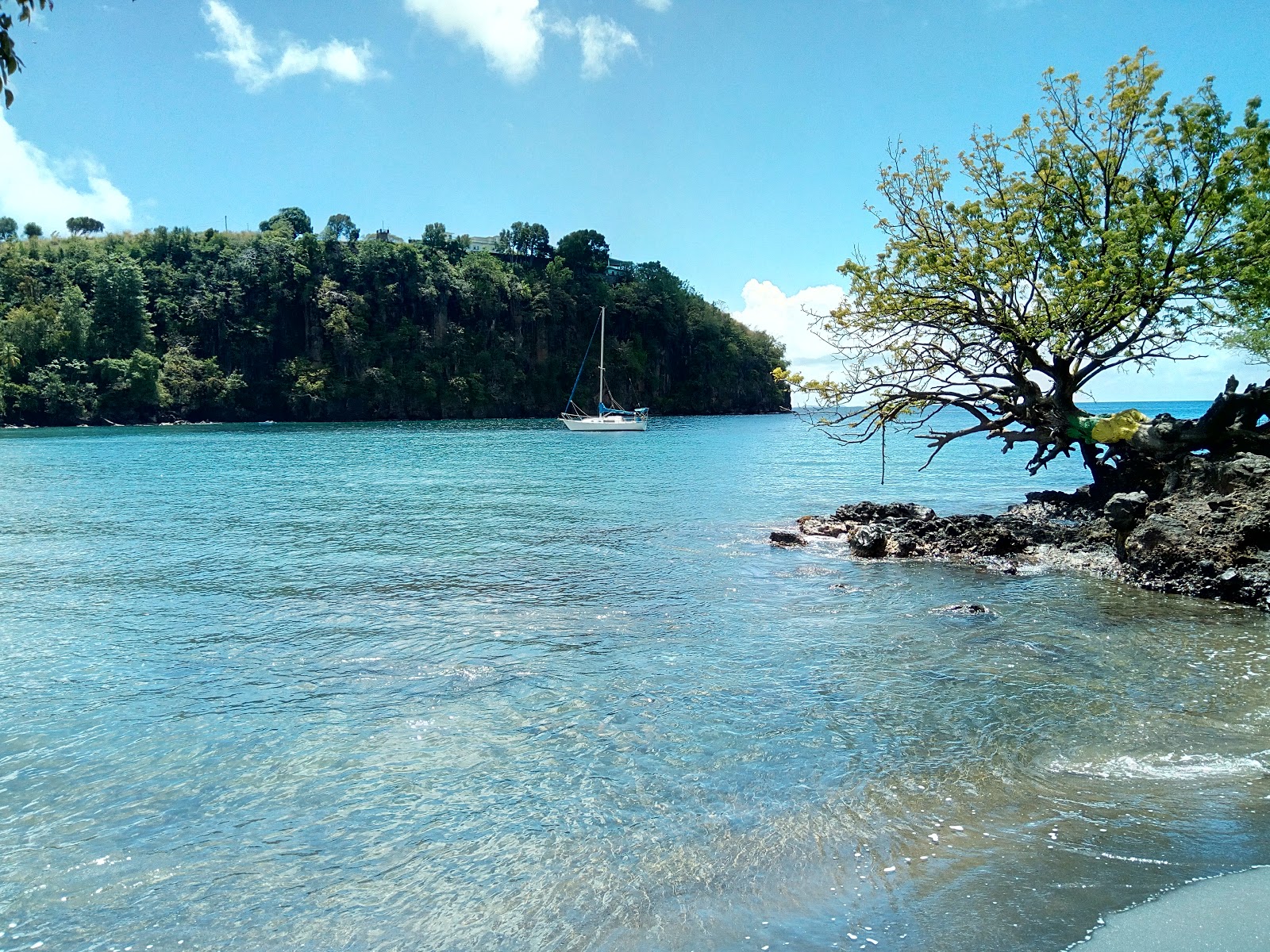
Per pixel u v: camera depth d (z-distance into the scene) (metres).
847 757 5.98
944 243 18.25
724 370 168.38
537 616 10.27
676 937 3.97
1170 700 7.03
